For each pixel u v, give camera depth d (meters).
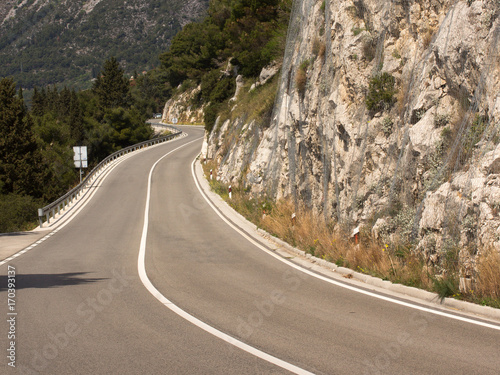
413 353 5.66
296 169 18.78
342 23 16.27
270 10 42.44
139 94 117.19
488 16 10.27
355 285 9.49
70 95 82.06
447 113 11.04
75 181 52.16
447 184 9.82
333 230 13.87
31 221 27.66
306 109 18.19
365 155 13.30
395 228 11.22
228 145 35.62
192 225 19.31
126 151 52.25
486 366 5.25
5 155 39.53
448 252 8.98
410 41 13.35
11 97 40.84
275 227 16.20
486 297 7.62
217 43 66.88
